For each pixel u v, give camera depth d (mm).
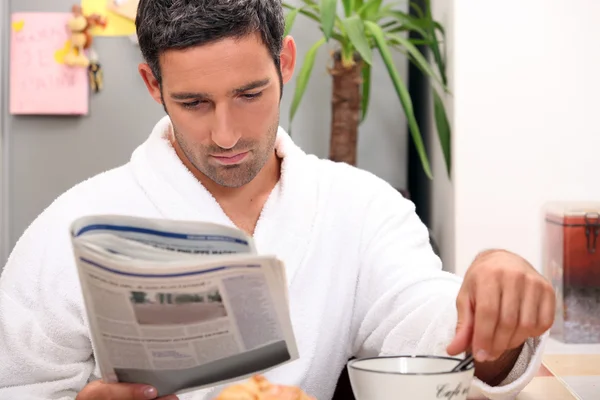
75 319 1357
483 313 1071
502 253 1149
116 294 955
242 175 1281
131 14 2557
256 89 1211
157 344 997
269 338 1005
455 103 2330
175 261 965
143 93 2602
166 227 984
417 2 2773
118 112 2602
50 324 1343
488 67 2322
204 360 1017
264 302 978
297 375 1427
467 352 1149
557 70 2314
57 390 1322
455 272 2344
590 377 1540
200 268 928
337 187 1521
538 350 1168
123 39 2578
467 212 2342
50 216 1408
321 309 1468
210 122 1233
